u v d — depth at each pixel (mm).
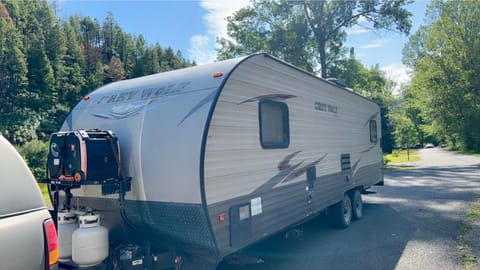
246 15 24859
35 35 57469
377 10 23297
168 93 3867
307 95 5570
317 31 24422
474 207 8945
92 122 4270
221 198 3516
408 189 13031
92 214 3611
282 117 4793
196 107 3545
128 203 3781
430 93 32812
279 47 24203
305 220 5371
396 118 33031
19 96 46719
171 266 3664
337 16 24094
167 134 3580
